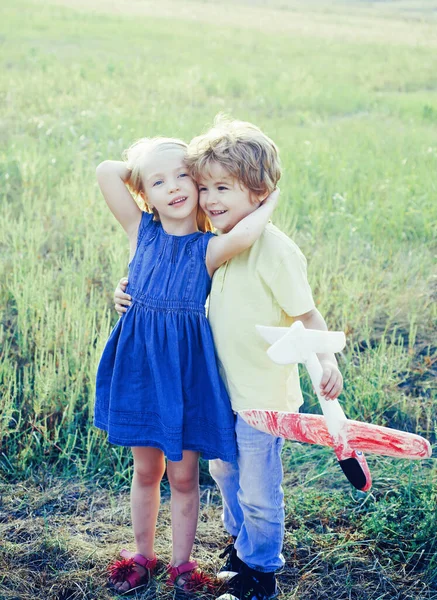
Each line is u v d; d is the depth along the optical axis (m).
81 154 8.24
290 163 8.17
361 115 11.99
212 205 2.77
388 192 7.39
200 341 2.81
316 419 2.62
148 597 3.07
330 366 2.62
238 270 2.77
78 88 12.26
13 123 9.80
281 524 2.93
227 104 12.22
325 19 28.05
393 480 3.73
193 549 3.38
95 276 5.63
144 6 27.86
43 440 4.05
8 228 6.18
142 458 3.04
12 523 3.49
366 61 17.50
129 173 3.01
